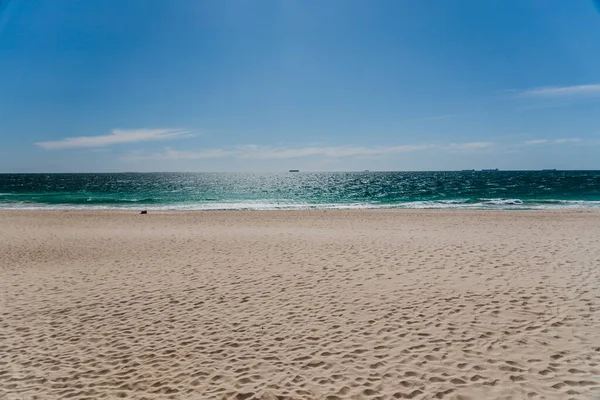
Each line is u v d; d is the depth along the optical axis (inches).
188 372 173.8
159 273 342.0
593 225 575.5
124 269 359.6
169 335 213.2
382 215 757.3
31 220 725.3
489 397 146.0
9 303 269.3
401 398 147.8
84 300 273.9
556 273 306.0
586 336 193.6
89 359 188.5
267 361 180.9
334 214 786.2
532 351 179.9
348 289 280.1
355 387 156.5
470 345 187.9
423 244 439.2
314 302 256.1
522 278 294.4
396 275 311.9
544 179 3075.8
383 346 190.7
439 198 1379.2
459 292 265.4
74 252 438.0
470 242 446.9
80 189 2190.0
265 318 232.4
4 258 412.5
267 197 1563.7
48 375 174.7
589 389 148.3
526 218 673.6
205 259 391.9
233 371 173.2
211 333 214.2
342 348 190.5
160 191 2010.3
